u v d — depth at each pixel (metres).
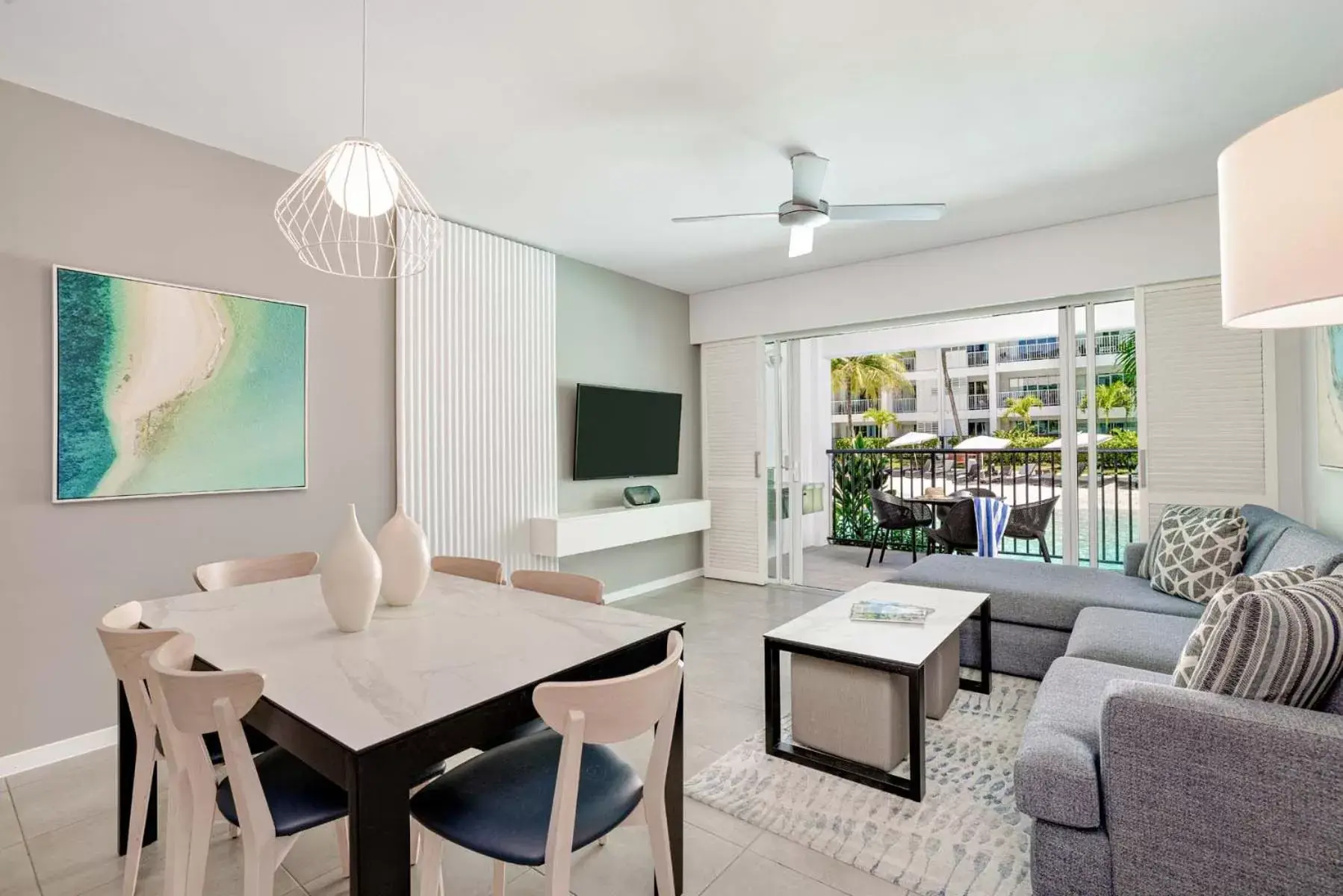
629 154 3.01
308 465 3.18
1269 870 1.23
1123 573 3.57
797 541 5.47
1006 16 2.06
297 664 1.41
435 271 3.71
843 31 2.13
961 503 5.08
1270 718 1.25
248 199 2.98
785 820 2.01
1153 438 3.77
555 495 4.40
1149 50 2.25
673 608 4.71
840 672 2.34
